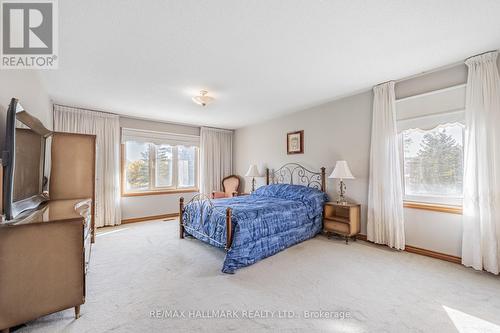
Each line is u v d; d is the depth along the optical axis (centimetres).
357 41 212
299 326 162
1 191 160
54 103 389
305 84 318
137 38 204
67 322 168
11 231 153
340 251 309
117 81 299
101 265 267
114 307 186
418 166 304
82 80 295
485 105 237
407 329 159
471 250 247
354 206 342
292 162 473
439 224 279
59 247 167
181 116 486
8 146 157
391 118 311
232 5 162
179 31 194
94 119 431
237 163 623
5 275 151
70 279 171
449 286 215
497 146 232
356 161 364
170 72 274
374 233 331
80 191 319
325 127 409
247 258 264
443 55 242
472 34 203
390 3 162
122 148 475
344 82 314
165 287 217
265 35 201
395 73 287
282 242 311
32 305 158
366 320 169
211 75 284
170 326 162
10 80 198
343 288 213
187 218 361
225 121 537
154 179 521
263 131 542
